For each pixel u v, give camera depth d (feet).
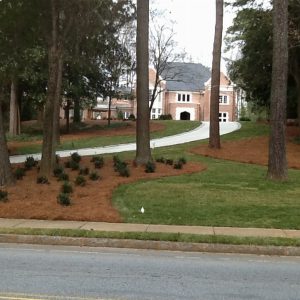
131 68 157.79
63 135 144.56
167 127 162.81
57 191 49.21
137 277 25.64
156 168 64.64
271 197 48.73
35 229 36.55
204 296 22.25
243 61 120.88
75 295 21.94
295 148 96.32
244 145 100.27
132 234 34.91
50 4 57.16
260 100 138.92
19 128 144.46
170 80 260.83
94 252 32.48
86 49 78.38
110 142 123.85
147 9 65.98
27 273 26.12
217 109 94.12
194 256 31.78
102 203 44.83
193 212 42.70
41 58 85.35
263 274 26.96
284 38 56.03
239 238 34.01
